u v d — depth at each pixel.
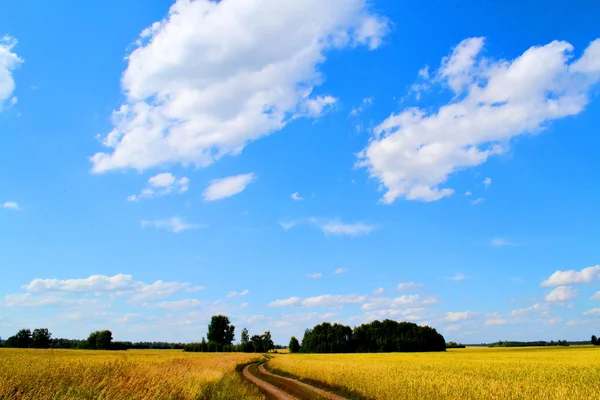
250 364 66.81
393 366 37.62
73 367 22.02
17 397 15.89
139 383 20.69
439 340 118.62
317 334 124.75
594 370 32.66
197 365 38.75
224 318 132.75
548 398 19.73
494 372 31.34
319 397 25.23
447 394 22.28
